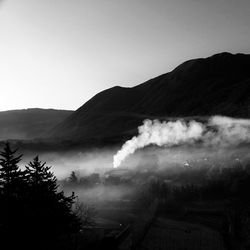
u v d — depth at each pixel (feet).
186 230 242.99
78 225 126.52
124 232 220.43
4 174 112.06
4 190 109.50
